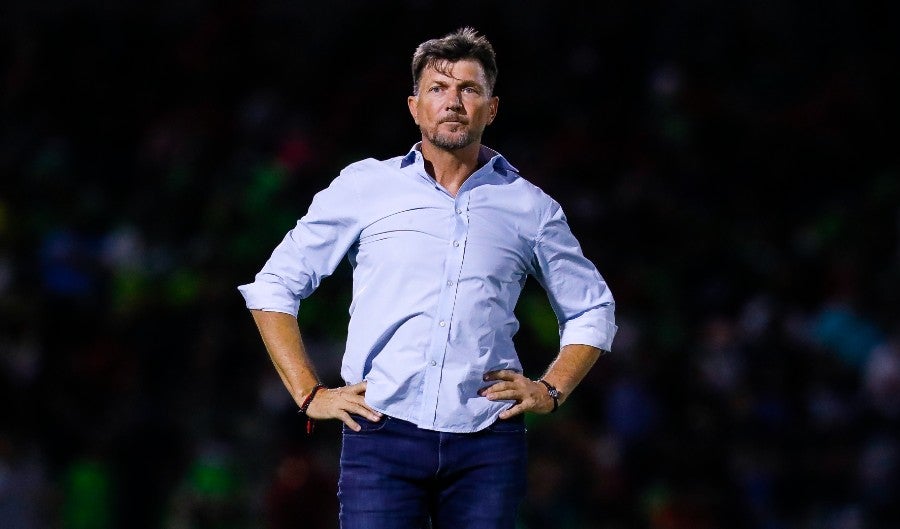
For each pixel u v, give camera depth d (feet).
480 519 44.45
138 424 107.55
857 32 169.27
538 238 46.16
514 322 45.62
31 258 123.44
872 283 132.98
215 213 128.88
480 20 157.38
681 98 153.07
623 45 161.07
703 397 115.75
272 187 131.54
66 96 151.02
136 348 116.06
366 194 45.83
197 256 125.08
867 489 113.09
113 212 137.49
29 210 131.85
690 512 104.22
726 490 107.14
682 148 149.69
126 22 158.81
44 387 107.96
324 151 142.61
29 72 150.82
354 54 155.94
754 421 116.26
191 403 112.47
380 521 44.34
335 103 152.05
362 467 44.57
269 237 127.13
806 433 117.08
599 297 47.75
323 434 108.78
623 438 111.14
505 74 155.43
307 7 166.09
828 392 121.80
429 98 45.85
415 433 44.11
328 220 46.03
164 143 143.95
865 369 124.47
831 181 153.17
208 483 102.47
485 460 44.45
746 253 138.92
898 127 158.61
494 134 152.05
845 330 126.62
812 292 133.69
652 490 107.04
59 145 144.87
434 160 46.39
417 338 44.19
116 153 149.28
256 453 108.37
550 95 155.53
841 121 156.35
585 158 145.69
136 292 121.29
